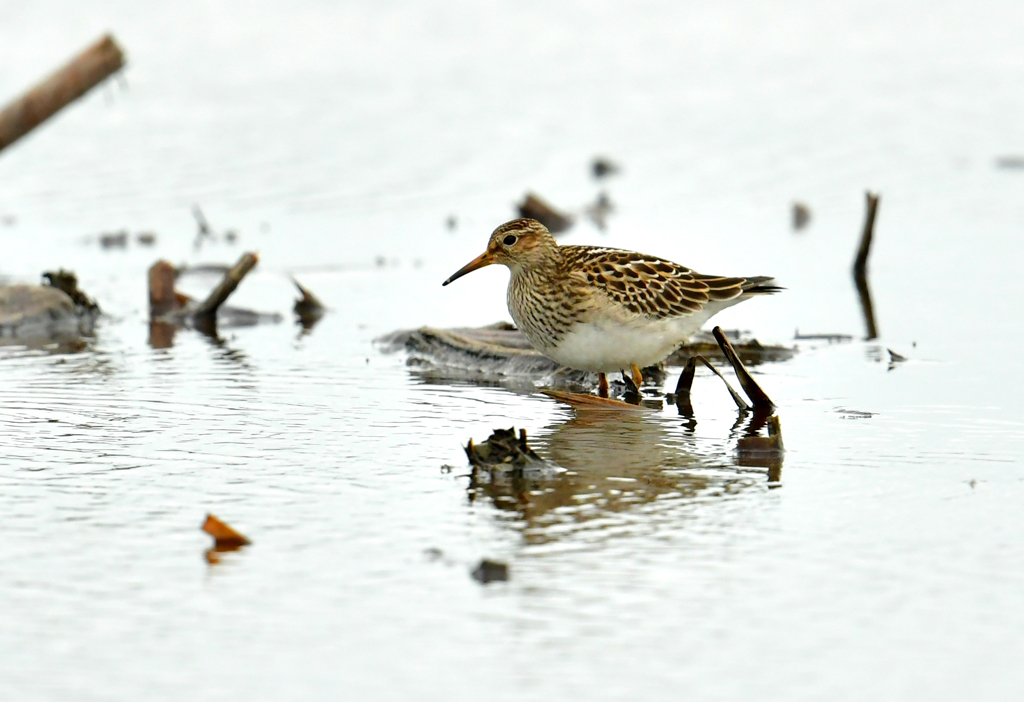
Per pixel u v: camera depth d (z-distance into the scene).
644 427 12.69
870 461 11.43
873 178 25.62
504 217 23.48
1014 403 13.26
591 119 29.64
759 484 10.83
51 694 7.46
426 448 11.90
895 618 8.34
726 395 13.93
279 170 26.00
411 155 27.08
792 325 17.00
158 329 17.20
